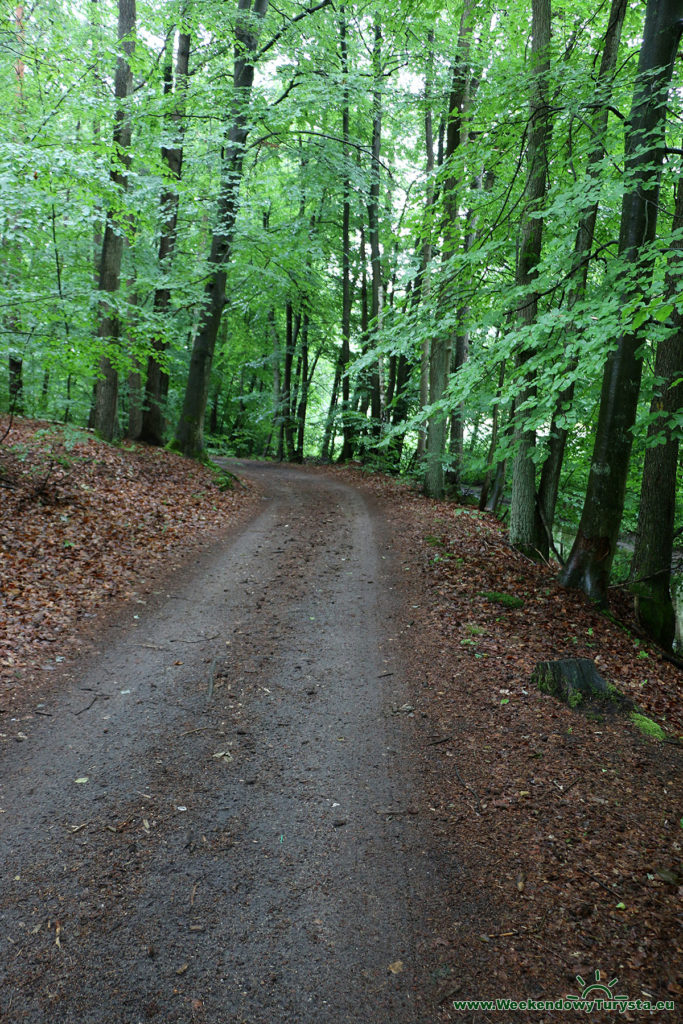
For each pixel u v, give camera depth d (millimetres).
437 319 10273
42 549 8539
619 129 8016
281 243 16484
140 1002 2887
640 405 9922
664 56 7719
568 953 3238
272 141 17297
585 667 6137
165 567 9219
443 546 10883
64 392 16984
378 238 22969
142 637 6898
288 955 3180
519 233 10562
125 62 13836
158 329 10555
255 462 25688
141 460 14508
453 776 4746
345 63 16656
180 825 4082
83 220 9039
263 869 3752
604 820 4324
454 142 14625
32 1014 2799
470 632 7316
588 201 7234
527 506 11211
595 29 10625
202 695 5762
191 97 14367
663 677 7168
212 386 28109
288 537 11516
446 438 17297
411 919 3434
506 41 14023
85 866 3670
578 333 7391
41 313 9203
